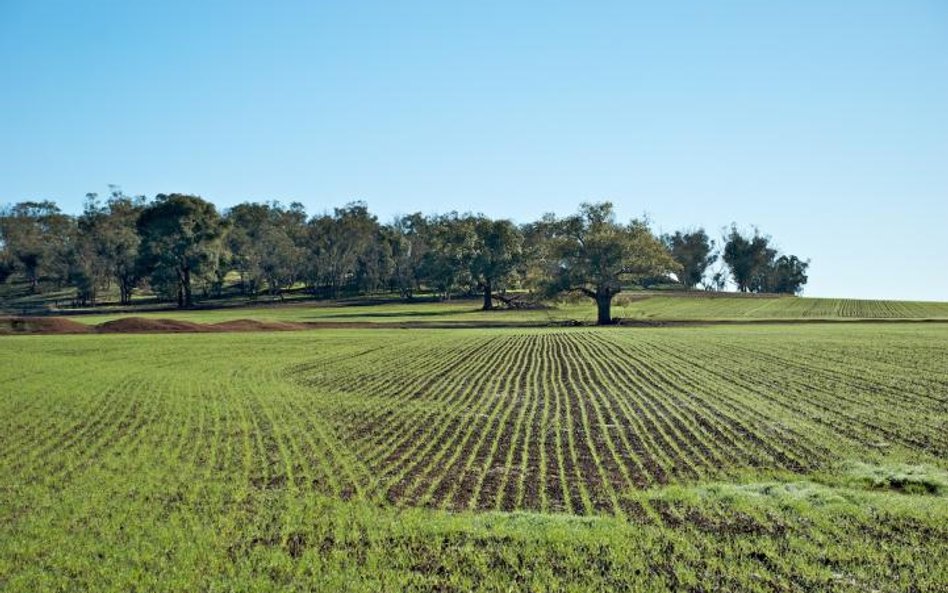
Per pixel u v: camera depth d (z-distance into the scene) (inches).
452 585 512.4
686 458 876.0
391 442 974.4
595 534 594.2
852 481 770.2
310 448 938.7
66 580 527.2
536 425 1087.0
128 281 6097.4
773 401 1256.8
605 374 1660.9
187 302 5462.6
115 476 806.5
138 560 561.3
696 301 5265.8
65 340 2554.1
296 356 2089.1
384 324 3715.6
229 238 6417.3
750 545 571.8
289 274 6171.3
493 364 1887.3
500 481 782.5
